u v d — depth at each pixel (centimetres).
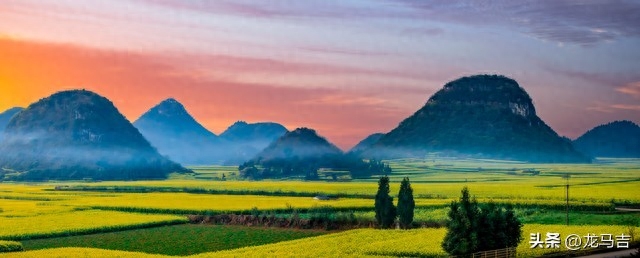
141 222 13125
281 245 9588
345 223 12875
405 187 12381
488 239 8338
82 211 15812
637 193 19488
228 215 14062
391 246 9206
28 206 17212
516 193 19888
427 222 12644
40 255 8544
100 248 10181
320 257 8331
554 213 15000
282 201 17925
